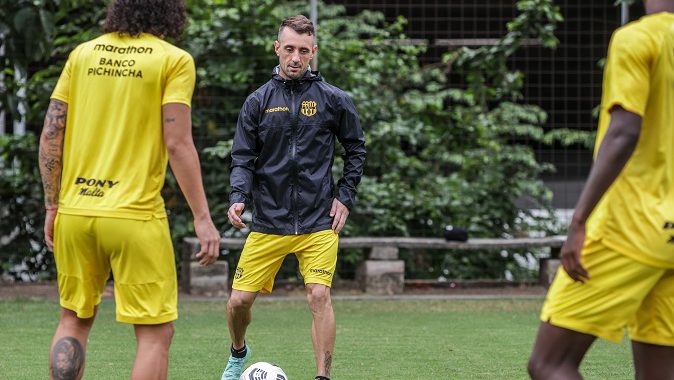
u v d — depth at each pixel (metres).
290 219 11.09
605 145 6.89
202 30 20.67
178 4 8.52
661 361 7.65
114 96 8.21
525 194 22.70
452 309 18.20
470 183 22.31
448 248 20.64
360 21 24.56
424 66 25.34
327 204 11.20
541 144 24.23
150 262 8.19
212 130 21.22
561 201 24.09
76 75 8.40
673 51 7.07
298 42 11.18
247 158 11.27
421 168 22.31
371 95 21.98
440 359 13.05
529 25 22.12
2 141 21.08
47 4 20.14
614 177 6.87
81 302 8.45
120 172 8.18
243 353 11.27
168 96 8.15
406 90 24.17
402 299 19.44
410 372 12.12
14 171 21.30
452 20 24.78
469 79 23.06
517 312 17.89
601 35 24.34
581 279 7.08
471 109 23.09
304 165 11.16
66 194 8.33
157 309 8.23
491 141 22.72
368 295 19.83
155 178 8.27
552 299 7.27
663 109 7.12
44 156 8.47
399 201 21.39
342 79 21.52
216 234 8.30
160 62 8.18
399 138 21.91
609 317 7.11
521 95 23.33
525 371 12.19
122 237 8.10
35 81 20.58
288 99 11.24
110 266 8.48
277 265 11.22
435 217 21.72
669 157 7.16
